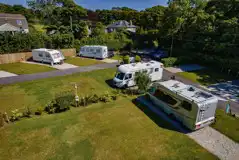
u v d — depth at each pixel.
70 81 18.92
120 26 54.34
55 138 9.73
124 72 16.89
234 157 8.65
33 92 15.89
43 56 26.03
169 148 9.19
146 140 9.78
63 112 12.56
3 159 8.23
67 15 43.47
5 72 21.47
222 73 23.39
